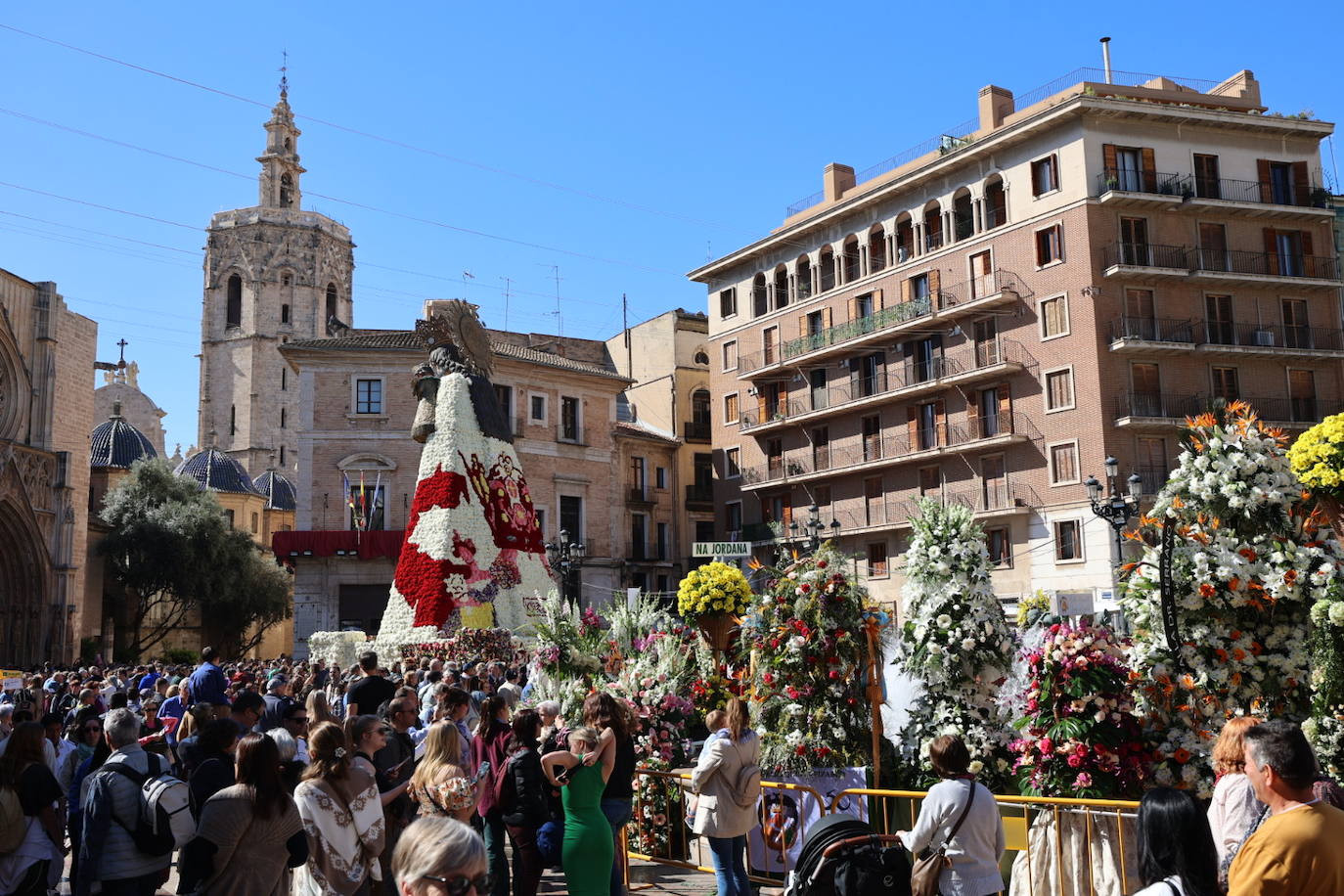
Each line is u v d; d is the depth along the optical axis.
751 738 10.32
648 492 67.56
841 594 12.42
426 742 8.82
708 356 72.19
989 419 52.41
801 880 8.01
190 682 15.95
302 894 8.13
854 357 59.28
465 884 4.33
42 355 55.16
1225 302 50.50
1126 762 10.48
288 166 118.94
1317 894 5.15
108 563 63.91
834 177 62.78
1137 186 49.47
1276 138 52.22
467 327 38.72
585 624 17.75
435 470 36.22
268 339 110.31
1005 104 54.25
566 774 9.27
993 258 52.19
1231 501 11.37
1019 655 11.76
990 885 7.63
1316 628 10.93
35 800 9.51
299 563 54.44
